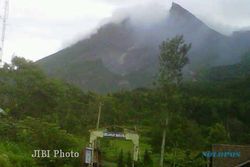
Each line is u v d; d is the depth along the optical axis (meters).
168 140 61.50
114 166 47.78
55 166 36.03
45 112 68.19
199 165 51.44
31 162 32.81
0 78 68.75
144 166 50.25
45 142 38.56
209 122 87.88
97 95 85.25
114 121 74.50
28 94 68.19
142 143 64.94
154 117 62.34
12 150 34.34
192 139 63.72
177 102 60.84
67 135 42.66
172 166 53.50
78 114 71.19
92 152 37.22
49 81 70.94
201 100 95.12
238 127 85.88
